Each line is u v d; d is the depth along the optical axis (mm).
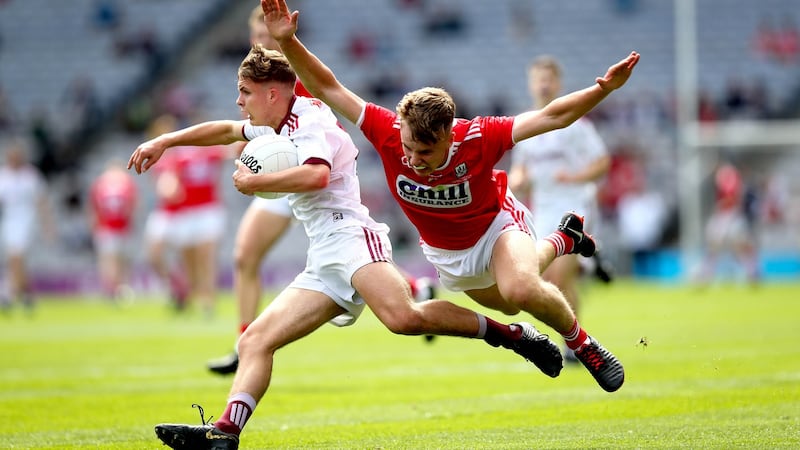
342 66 104812
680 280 90312
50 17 110750
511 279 20031
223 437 18844
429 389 29891
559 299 20188
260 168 19641
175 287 64250
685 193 90688
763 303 62438
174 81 105812
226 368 30484
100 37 109312
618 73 19453
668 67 104875
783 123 100250
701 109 99125
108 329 54969
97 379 33781
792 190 91875
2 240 89438
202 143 21531
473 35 107562
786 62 105312
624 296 72000
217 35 109188
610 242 91812
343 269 19969
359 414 25469
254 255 31062
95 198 74000
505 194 21797
